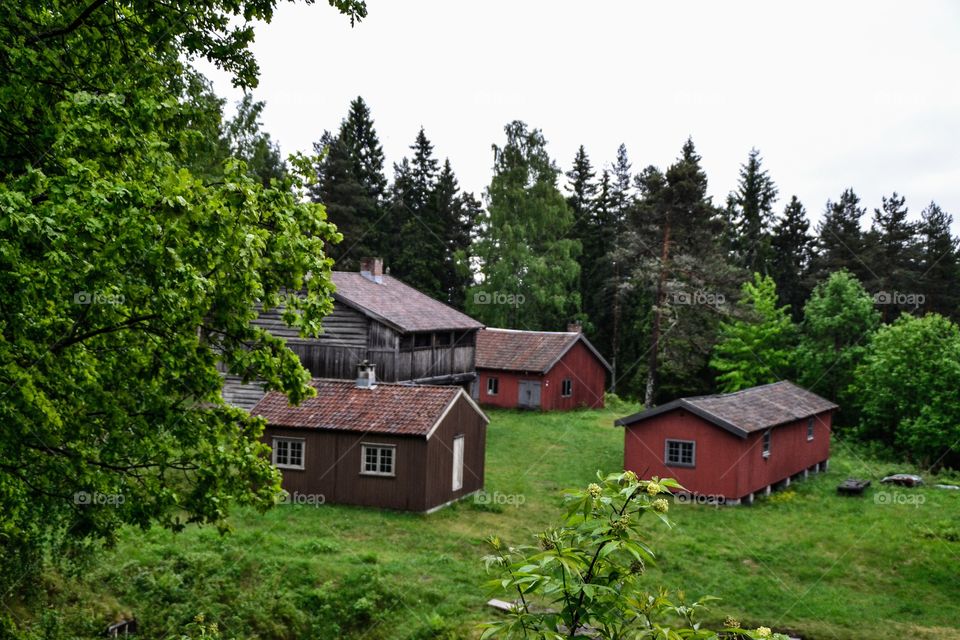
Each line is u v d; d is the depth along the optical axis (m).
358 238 59.50
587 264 64.94
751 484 27.94
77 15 9.12
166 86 11.11
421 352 36.22
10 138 8.95
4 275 7.20
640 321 56.59
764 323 49.34
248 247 7.96
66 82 8.98
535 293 49.84
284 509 23.83
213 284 7.88
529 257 50.09
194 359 9.62
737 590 19.06
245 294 8.48
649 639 4.09
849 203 74.94
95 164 7.85
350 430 24.75
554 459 33.00
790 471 31.56
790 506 27.36
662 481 4.32
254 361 9.52
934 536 23.58
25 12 8.77
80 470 9.59
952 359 37.03
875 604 18.62
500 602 17.25
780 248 69.81
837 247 59.88
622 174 81.56
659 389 54.16
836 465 36.50
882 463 37.41
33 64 8.43
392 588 17.56
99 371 9.81
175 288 7.89
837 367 45.84
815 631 17.05
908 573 20.70
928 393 37.66
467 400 26.94
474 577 18.75
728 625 4.30
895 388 39.44
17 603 13.39
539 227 51.56
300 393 9.85
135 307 8.78
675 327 46.69
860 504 27.80
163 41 9.91
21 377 7.88
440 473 25.19
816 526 24.61
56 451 9.38
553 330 59.75
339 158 61.44
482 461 28.14
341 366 34.34
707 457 27.62
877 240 58.03
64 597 14.54
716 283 45.88
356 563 19.05
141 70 9.77
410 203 70.31
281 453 25.64
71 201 7.06
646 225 47.19
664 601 4.44
